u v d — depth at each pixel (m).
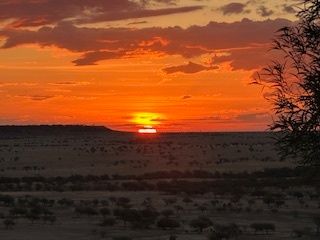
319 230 45.69
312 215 57.56
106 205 66.31
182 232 44.47
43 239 39.84
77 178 107.56
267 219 54.75
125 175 114.12
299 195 74.56
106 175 110.56
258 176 106.25
